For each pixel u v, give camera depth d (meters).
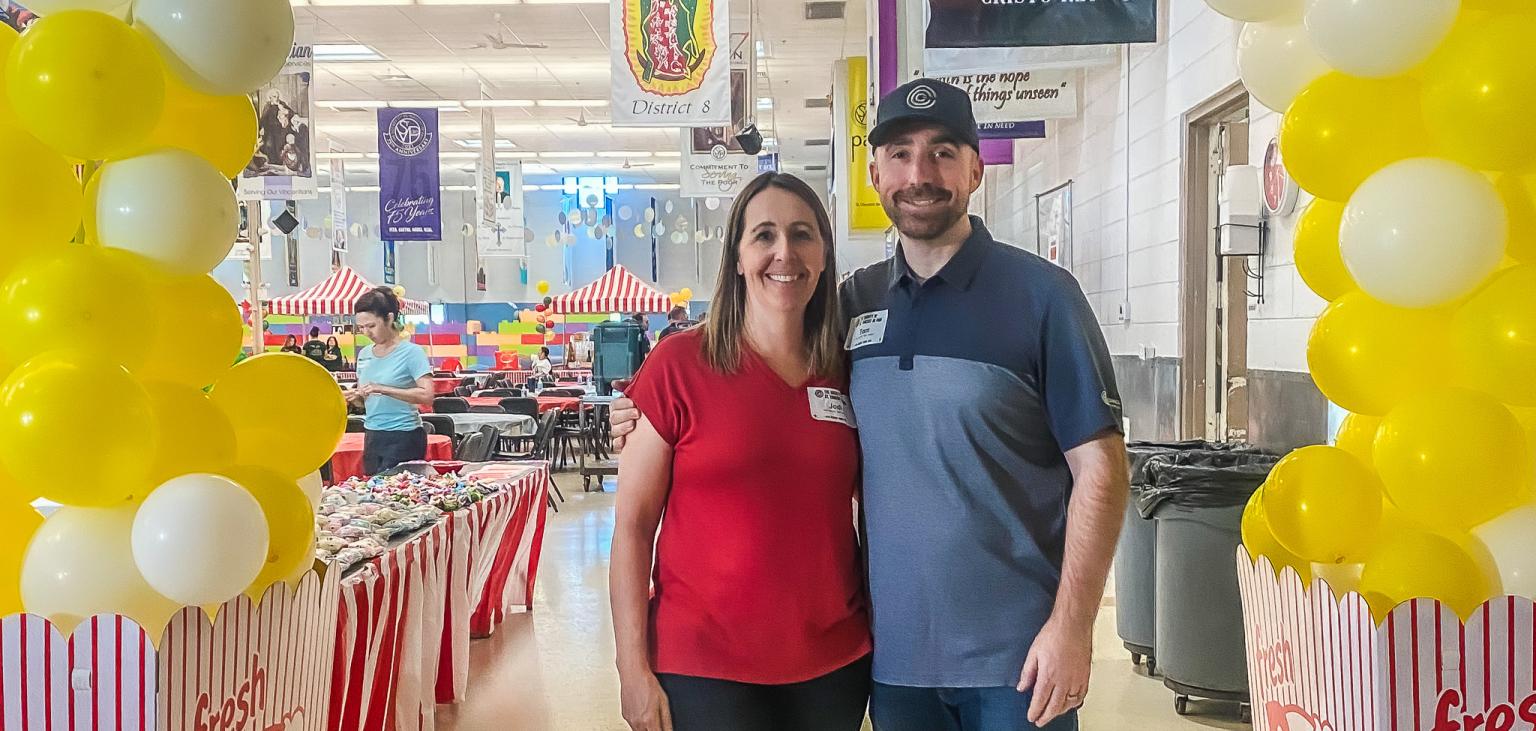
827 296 2.00
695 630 1.86
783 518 1.87
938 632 1.88
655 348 1.98
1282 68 1.83
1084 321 1.87
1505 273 1.55
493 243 16.62
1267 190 4.91
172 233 1.60
